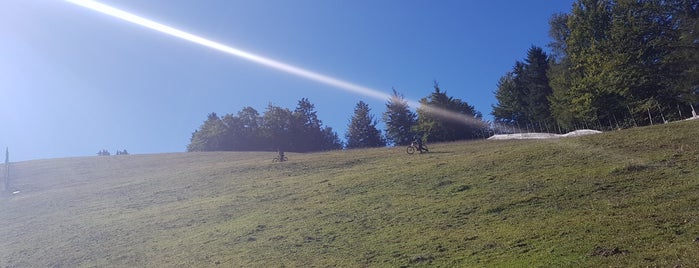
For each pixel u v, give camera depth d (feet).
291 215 90.07
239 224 88.17
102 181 176.04
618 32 200.23
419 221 73.77
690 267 39.99
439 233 65.72
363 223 77.51
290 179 134.82
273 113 413.39
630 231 52.75
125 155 268.62
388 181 108.99
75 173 203.10
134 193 140.97
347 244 67.41
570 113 222.69
